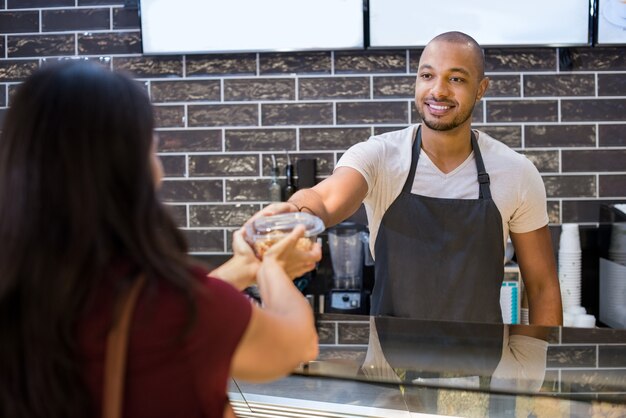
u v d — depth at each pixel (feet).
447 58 7.20
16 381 3.03
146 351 3.09
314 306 11.03
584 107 11.19
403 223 7.52
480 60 7.38
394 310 7.54
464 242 7.43
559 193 11.30
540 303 7.77
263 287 3.78
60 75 3.14
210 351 3.16
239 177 11.53
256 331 3.28
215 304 3.18
